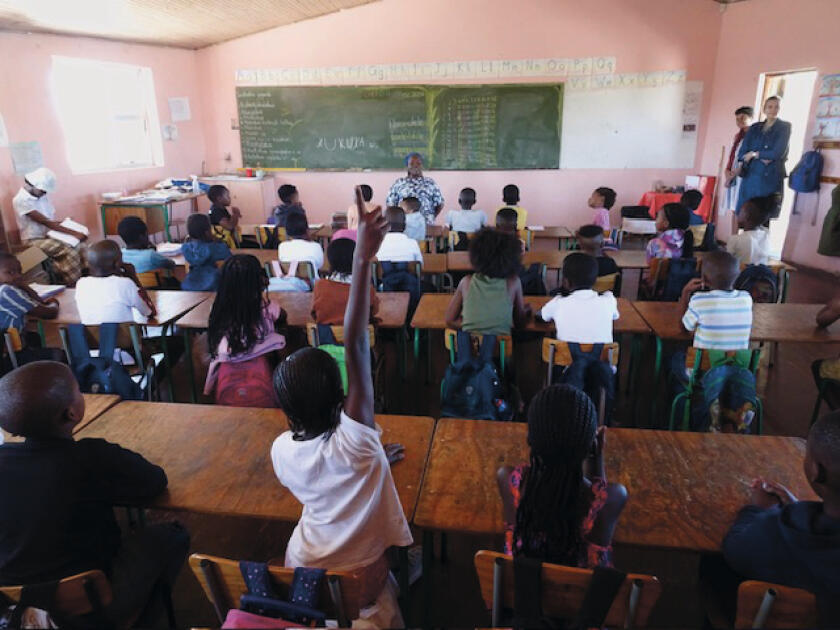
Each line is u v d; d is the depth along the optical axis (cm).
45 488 129
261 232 484
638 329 268
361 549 128
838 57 535
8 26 480
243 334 225
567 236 488
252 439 174
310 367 120
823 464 106
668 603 190
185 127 718
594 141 699
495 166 716
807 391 337
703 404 228
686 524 137
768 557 115
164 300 313
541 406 117
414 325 275
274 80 712
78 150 602
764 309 295
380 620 130
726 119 662
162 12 518
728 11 645
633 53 669
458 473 156
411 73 692
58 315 291
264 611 109
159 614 151
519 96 689
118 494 141
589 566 119
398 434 175
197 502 146
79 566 135
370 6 674
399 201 547
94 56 579
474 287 251
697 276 355
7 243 491
